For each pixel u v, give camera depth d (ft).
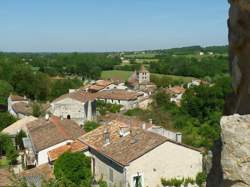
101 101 320.29
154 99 288.10
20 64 377.30
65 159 95.55
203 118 226.99
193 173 95.91
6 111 278.05
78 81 426.10
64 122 156.25
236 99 21.29
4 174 70.95
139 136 101.81
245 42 18.95
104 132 109.40
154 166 92.79
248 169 15.94
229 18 20.67
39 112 245.65
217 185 20.26
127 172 90.17
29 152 145.89
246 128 16.14
